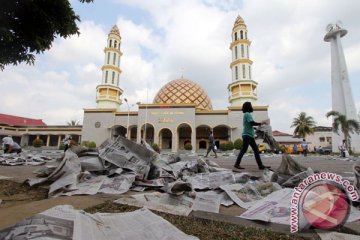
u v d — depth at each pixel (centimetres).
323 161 1110
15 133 4159
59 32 380
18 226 124
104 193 293
